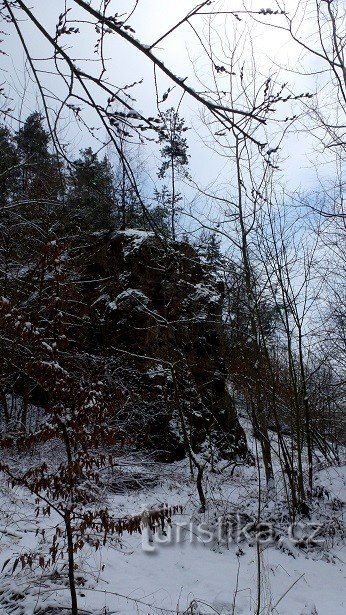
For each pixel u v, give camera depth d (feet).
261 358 28.07
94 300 37.58
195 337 35.55
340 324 36.50
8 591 14.87
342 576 20.27
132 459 29.94
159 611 14.79
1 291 23.63
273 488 27.53
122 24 7.52
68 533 12.15
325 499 27.81
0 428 28.89
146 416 33.83
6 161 31.04
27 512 21.20
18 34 7.80
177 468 32.99
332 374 40.16
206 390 36.81
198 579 18.02
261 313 28.86
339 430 45.03
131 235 38.55
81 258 36.52
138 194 8.59
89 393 12.25
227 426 38.24
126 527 12.48
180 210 28.99
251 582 18.07
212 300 36.96
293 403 29.07
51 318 13.71
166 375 33.60
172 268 35.91
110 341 35.73
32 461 24.90
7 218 30.96
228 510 24.56
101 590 15.19
